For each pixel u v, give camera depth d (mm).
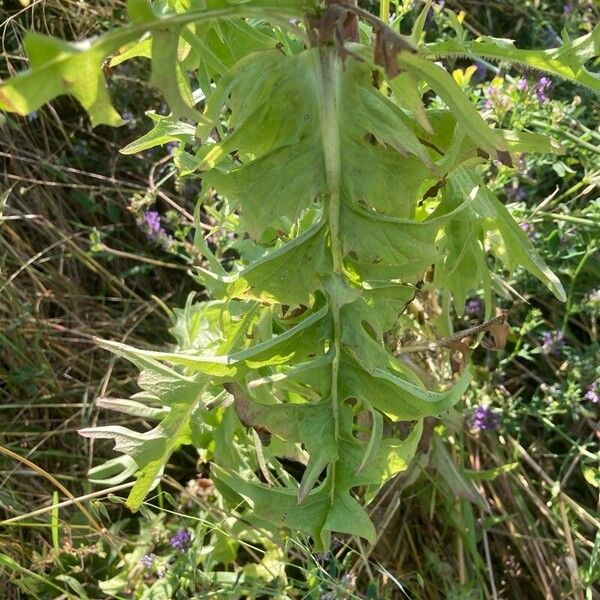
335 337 353
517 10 731
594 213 601
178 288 792
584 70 372
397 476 556
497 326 447
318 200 428
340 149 330
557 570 581
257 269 346
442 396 355
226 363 348
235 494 518
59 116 814
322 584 523
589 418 603
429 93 704
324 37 295
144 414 432
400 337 509
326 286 337
